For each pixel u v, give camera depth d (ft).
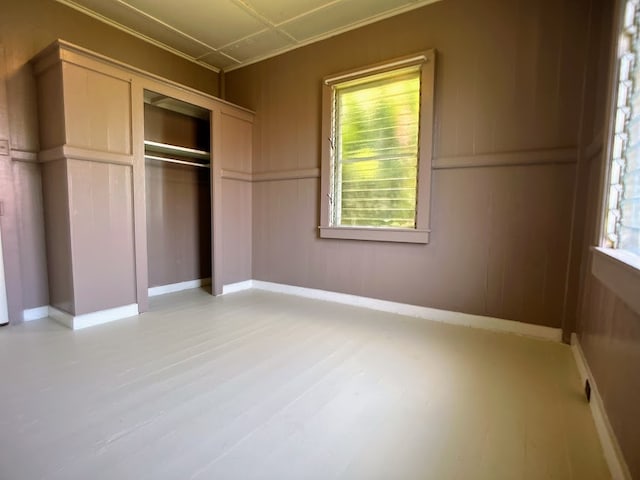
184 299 11.45
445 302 9.29
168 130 12.16
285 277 12.56
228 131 12.07
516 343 7.70
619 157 5.10
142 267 9.70
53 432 4.38
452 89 8.87
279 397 5.31
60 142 8.07
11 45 8.23
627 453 3.48
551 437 4.43
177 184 12.65
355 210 10.77
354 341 7.74
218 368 6.29
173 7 9.45
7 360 6.50
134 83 9.14
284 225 12.43
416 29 9.33
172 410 4.91
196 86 12.78
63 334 7.91
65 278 8.46
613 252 4.61
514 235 8.27
